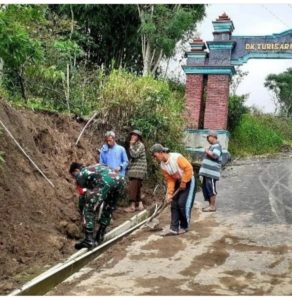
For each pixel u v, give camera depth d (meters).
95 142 10.11
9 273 5.32
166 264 6.17
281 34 16.36
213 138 9.31
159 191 10.54
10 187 6.72
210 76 16.70
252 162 17.34
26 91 11.35
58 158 8.48
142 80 11.61
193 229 7.94
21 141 7.67
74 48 12.73
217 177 9.28
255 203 10.26
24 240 6.05
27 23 9.52
